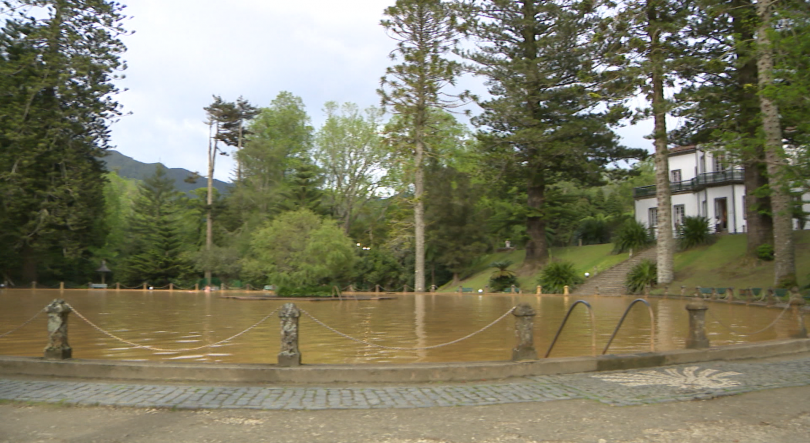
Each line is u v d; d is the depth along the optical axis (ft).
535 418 19.40
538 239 132.98
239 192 187.32
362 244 161.38
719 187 131.34
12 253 139.64
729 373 26.89
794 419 19.12
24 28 134.10
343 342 40.65
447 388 24.08
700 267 102.89
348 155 179.01
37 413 20.12
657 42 89.04
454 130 140.87
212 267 149.18
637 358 28.50
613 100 90.27
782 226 75.77
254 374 25.48
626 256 123.34
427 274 148.97
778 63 61.21
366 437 17.38
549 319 57.26
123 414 19.99
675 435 17.51
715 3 78.54
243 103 234.17
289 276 104.47
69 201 139.23
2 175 122.93
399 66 117.60
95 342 40.27
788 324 50.49
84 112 143.13
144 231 168.45
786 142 87.71
